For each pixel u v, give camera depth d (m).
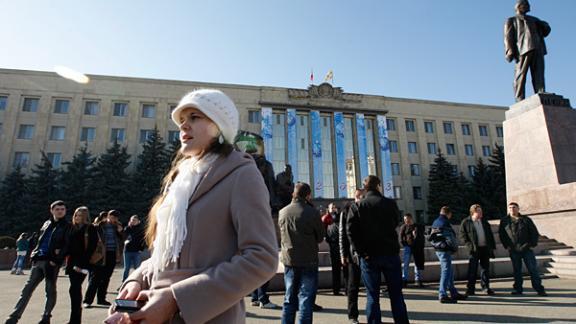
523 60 11.50
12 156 35.09
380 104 45.19
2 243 19.44
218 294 1.02
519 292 6.47
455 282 8.16
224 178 1.24
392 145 44.66
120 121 38.38
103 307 6.31
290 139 40.72
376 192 4.27
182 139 1.35
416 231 7.88
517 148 11.19
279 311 5.49
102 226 6.88
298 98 42.62
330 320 4.89
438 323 4.55
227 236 1.18
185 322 0.97
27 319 5.37
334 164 41.25
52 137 36.47
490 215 37.94
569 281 7.70
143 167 33.16
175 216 1.20
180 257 1.16
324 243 10.68
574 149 10.18
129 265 8.36
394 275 3.95
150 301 1.01
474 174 41.97
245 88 41.75
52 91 37.31
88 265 5.17
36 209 29.69
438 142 45.75
